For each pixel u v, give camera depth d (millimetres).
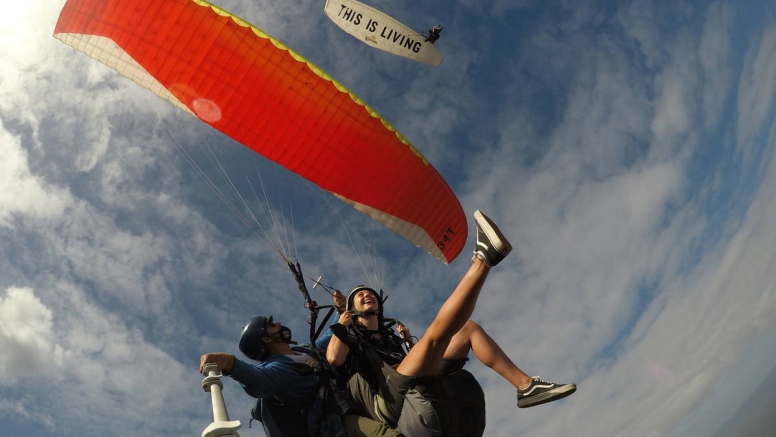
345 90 8516
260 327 4504
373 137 8758
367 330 4730
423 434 3736
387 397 3865
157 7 8148
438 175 9289
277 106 8539
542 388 3984
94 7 8289
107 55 8492
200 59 8375
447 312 3479
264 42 8312
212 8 8172
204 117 8688
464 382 3863
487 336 4223
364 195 9109
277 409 4039
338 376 4258
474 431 3898
